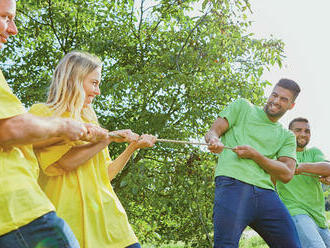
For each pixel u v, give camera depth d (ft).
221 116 11.94
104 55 28.84
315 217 14.34
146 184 23.31
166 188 26.50
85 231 7.99
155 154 27.84
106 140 8.66
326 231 14.57
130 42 29.55
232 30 27.73
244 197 10.85
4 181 5.65
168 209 26.03
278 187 14.44
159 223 27.76
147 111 27.32
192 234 26.27
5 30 6.27
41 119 5.85
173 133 27.04
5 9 6.19
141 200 26.94
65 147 8.01
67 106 8.42
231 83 27.17
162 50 28.27
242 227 10.84
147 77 25.09
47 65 30.91
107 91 25.96
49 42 31.89
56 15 29.63
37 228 5.65
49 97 8.57
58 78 8.49
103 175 8.90
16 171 5.83
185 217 26.05
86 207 8.17
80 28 30.99
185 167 26.40
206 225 25.58
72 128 6.19
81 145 8.29
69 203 8.08
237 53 27.04
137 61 29.27
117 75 24.95
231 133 11.92
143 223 28.30
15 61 31.14
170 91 26.89
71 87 8.43
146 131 27.30
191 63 26.76
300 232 13.78
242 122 11.93
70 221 8.01
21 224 5.57
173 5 28.81
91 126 7.89
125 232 8.52
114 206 8.57
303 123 15.58
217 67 26.91
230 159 11.37
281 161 12.02
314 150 15.66
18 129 5.58
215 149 11.16
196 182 25.41
